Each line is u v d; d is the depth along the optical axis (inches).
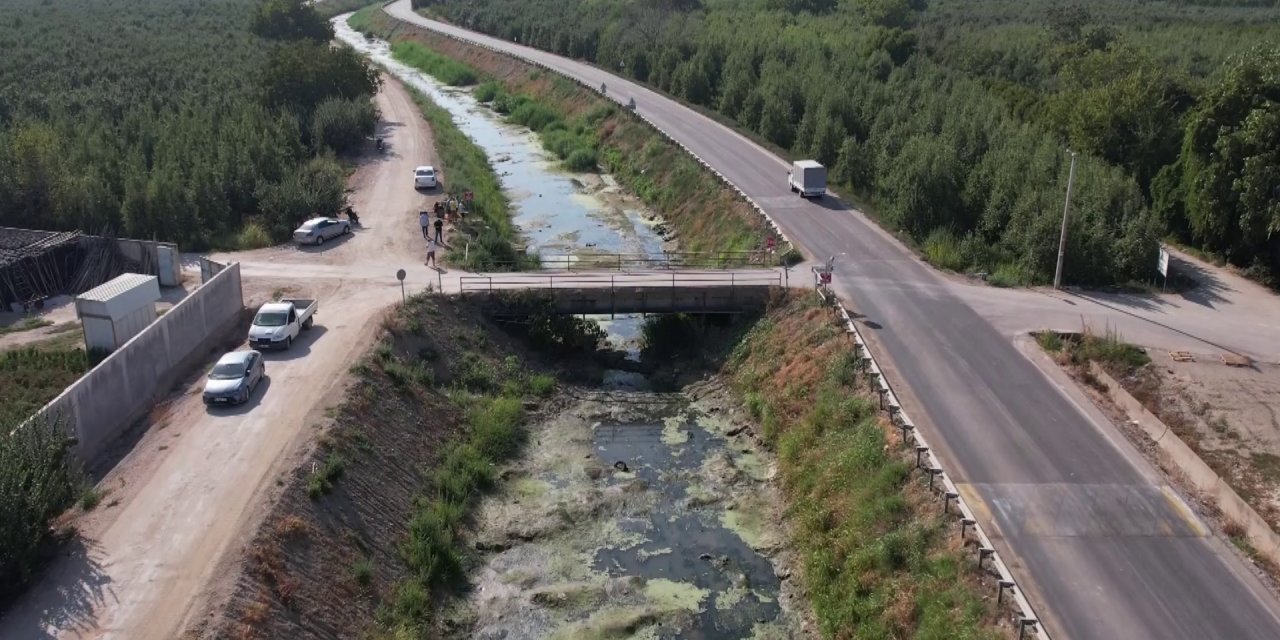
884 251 2226.9
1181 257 2284.7
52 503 1153.4
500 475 1549.0
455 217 2576.3
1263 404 1518.2
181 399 1541.6
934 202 2322.8
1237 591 1103.0
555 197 3125.0
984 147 2603.3
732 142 3294.8
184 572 1096.2
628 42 4741.6
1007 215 2244.1
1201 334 1781.5
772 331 1877.5
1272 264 2091.5
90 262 2139.5
